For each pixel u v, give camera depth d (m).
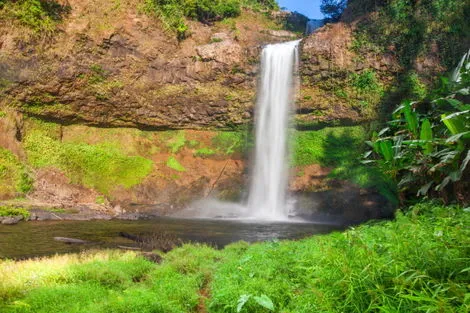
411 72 19.52
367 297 3.29
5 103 19.61
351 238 4.50
